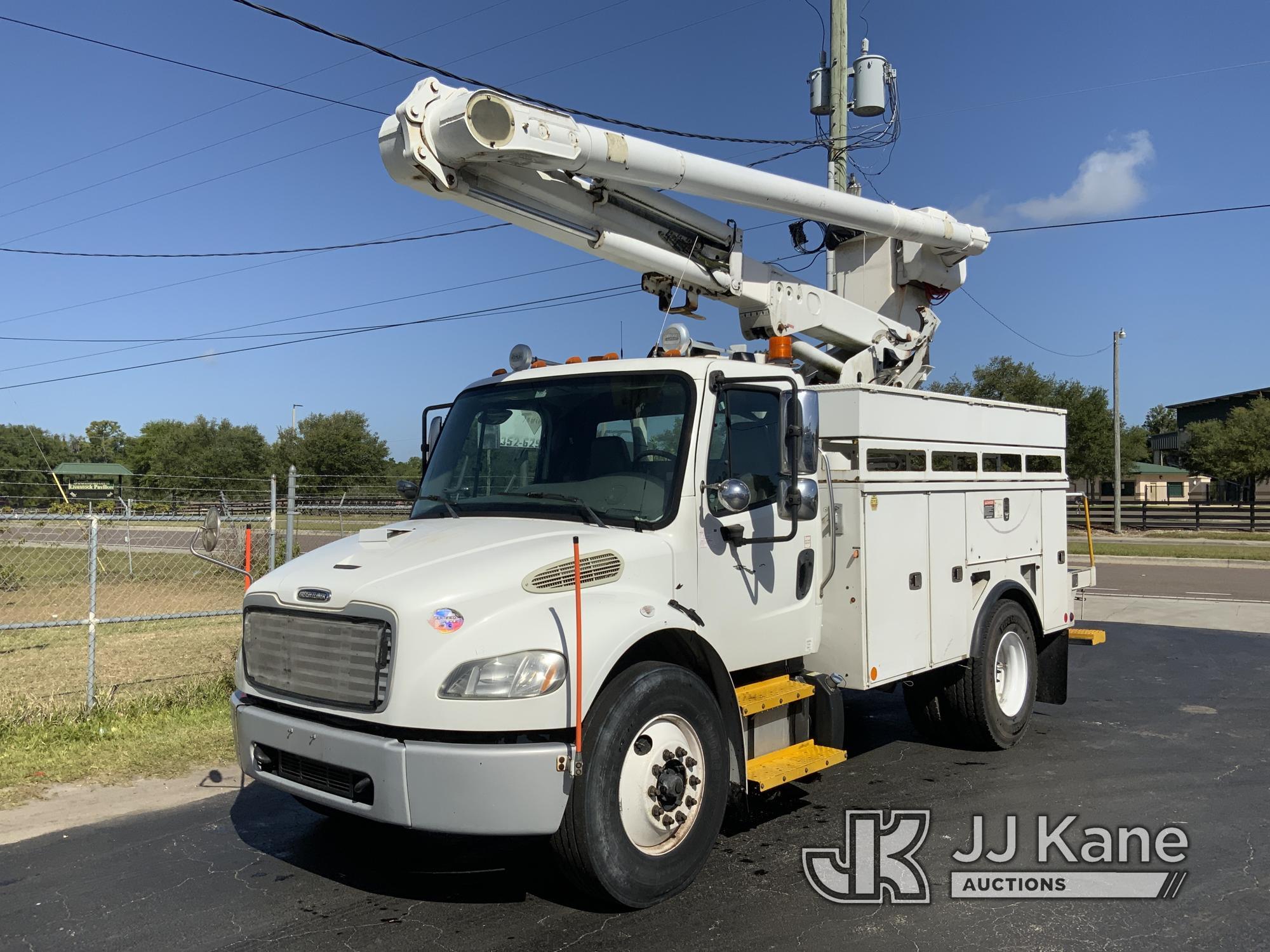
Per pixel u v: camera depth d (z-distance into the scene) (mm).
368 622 4000
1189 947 3941
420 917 4242
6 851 5078
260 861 4941
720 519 4840
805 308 7371
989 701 6797
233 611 8586
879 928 4109
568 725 3871
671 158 5926
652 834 4301
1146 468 55594
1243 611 15195
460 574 4062
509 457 5242
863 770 6539
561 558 4219
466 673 3812
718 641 4793
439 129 5145
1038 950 3906
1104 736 7535
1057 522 7973
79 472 59250
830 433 5707
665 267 6496
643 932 4062
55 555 22453
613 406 4992
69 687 8992
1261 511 34906
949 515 6449
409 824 3766
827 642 5656
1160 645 12250
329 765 4031
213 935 4066
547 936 4031
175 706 8047
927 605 6160
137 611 14344
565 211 5988
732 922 4176
